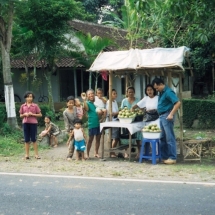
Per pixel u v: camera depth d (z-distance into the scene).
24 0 15.20
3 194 6.38
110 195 6.22
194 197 6.07
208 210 5.46
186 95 27.05
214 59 22.75
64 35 19.41
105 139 13.04
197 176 7.46
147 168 8.37
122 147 10.11
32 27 16.69
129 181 7.12
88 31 23.69
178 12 9.80
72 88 22.80
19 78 23.23
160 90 9.15
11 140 12.38
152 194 6.25
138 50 9.87
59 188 6.69
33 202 5.93
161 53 9.60
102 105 10.52
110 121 9.97
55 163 9.11
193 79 28.89
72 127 9.95
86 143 10.16
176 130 15.14
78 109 10.27
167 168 8.32
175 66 9.15
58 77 22.64
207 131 14.84
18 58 21.31
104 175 7.64
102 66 9.83
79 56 19.00
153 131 8.95
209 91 28.28
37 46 17.44
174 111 8.93
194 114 15.46
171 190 6.48
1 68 18.12
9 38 14.02
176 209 5.51
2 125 14.18
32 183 7.07
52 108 18.47
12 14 13.91
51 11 16.36
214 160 9.52
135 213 5.36
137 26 17.72
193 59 22.94
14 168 8.43
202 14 10.30
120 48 19.89
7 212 5.50
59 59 19.23
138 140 10.02
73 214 5.37
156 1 9.45
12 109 13.96
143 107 9.98
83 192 6.42
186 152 10.31
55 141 12.22
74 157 10.40
